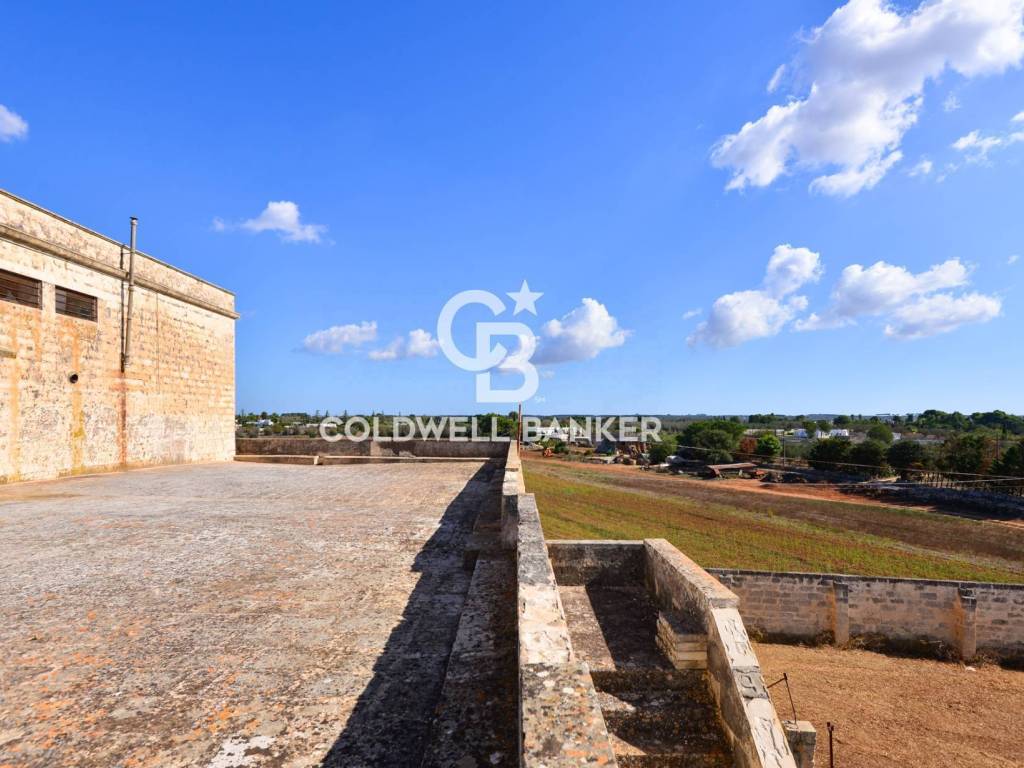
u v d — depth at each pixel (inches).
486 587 183.3
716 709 137.9
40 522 301.7
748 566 847.7
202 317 740.0
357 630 157.2
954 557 913.5
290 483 487.5
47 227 504.7
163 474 567.8
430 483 488.4
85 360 548.1
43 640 148.9
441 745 96.9
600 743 65.6
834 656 591.5
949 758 415.2
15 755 99.4
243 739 105.3
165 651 142.9
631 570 211.0
